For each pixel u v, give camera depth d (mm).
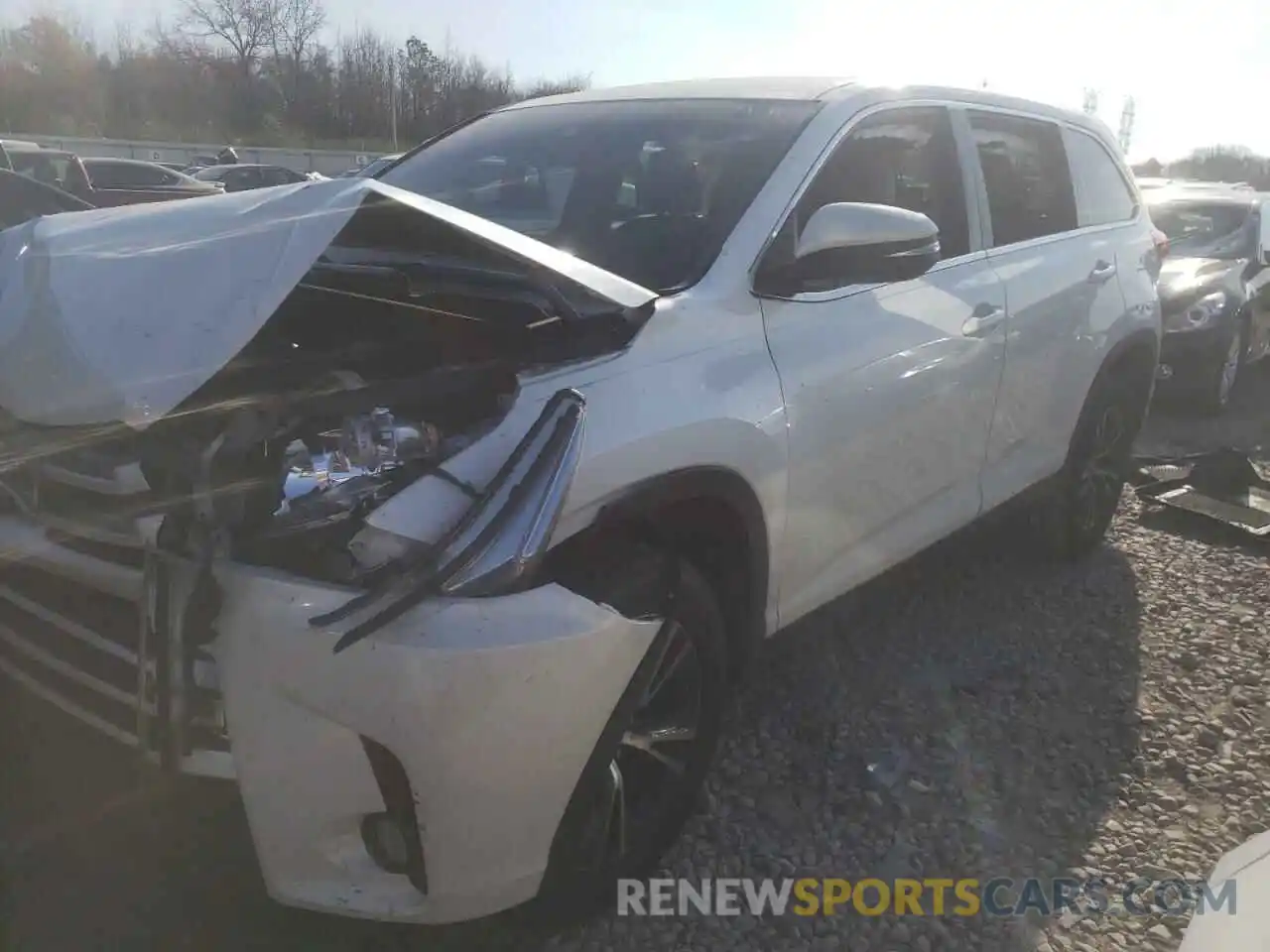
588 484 2277
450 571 2035
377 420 2186
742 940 2602
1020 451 4230
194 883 2623
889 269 2969
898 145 3584
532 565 2102
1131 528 5625
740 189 3096
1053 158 4496
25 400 2391
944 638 4211
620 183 3270
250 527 2113
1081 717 3688
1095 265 4527
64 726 3047
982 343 3717
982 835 3041
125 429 2201
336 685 1990
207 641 2115
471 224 2496
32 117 43281
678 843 2912
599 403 2363
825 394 2977
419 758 2014
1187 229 9781
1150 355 5008
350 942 2496
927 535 3699
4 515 2500
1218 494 5902
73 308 2416
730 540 2779
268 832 2119
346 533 2061
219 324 2277
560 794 2211
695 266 2881
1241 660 4160
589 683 2178
